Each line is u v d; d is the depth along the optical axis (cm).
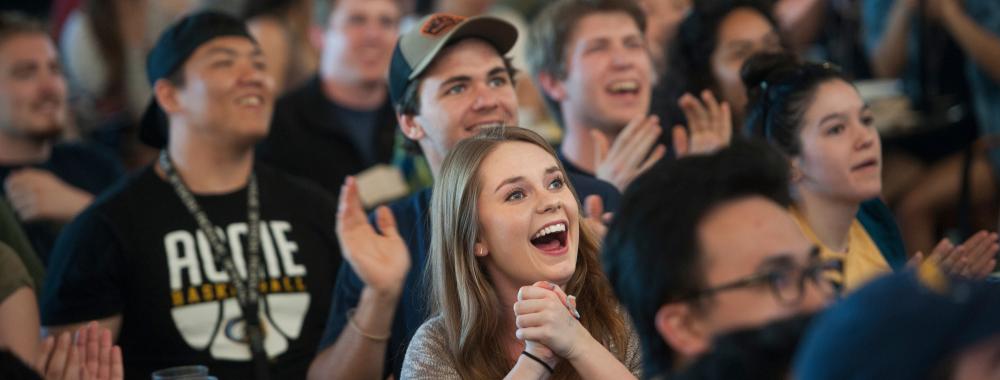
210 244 716
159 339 692
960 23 967
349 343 634
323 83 980
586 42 756
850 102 626
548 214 533
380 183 917
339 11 974
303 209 750
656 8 949
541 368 484
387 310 623
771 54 684
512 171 536
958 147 951
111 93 1173
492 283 548
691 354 345
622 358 543
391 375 657
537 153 546
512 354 545
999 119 952
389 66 711
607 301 553
